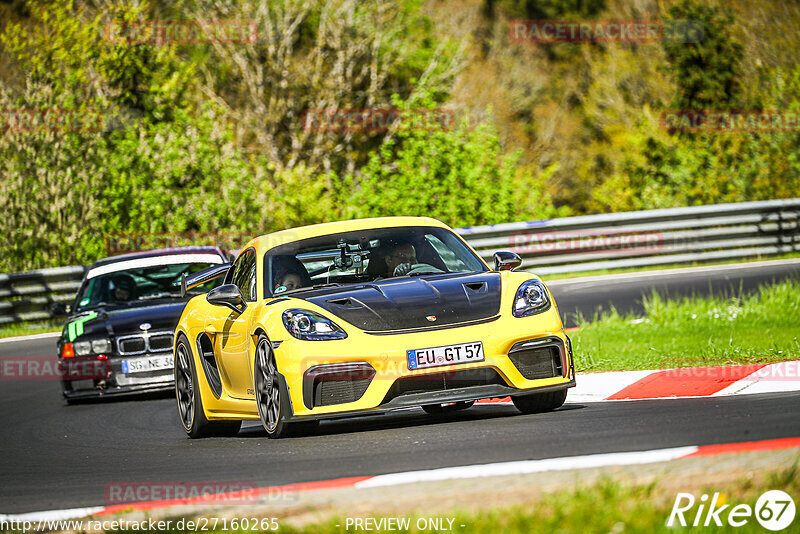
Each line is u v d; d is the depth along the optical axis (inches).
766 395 880.3
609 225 2380.7
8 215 2733.8
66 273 2329.0
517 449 688.4
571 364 855.7
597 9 5398.6
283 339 831.7
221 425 1016.2
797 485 516.4
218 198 2906.0
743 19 3846.0
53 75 2898.6
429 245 971.9
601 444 681.0
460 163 2888.8
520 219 3038.9
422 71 4352.9
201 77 4229.8
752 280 1961.1
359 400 803.4
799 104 3193.9
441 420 917.8
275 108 4274.1
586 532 469.7
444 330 815.7
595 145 5039.4
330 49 4377.5
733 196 3139.8
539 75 5152.6
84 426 1167.6
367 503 561.9
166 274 1480.1
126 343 1339.8
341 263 945.5
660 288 1952.5
